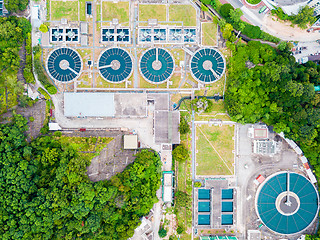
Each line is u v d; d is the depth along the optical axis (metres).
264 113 91.50
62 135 90.88
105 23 92.94
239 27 92.31
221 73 93.38
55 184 82.69
